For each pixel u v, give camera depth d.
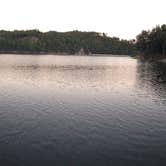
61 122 24.23
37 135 20.62
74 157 16.98
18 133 20.95
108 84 51.34
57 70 83.56
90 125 23.61
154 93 41.06
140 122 24.97
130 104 32.75
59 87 45.69
